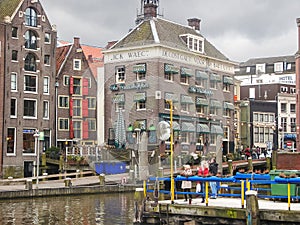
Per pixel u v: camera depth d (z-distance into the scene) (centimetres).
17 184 3834
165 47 2789
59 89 4984
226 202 1775
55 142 4884
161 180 1864
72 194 3503
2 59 4512
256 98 7962
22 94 4650
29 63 4747
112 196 3522
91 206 2961
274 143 7050
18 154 4556
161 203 1745
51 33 4916
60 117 4953
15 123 4572
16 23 4634
